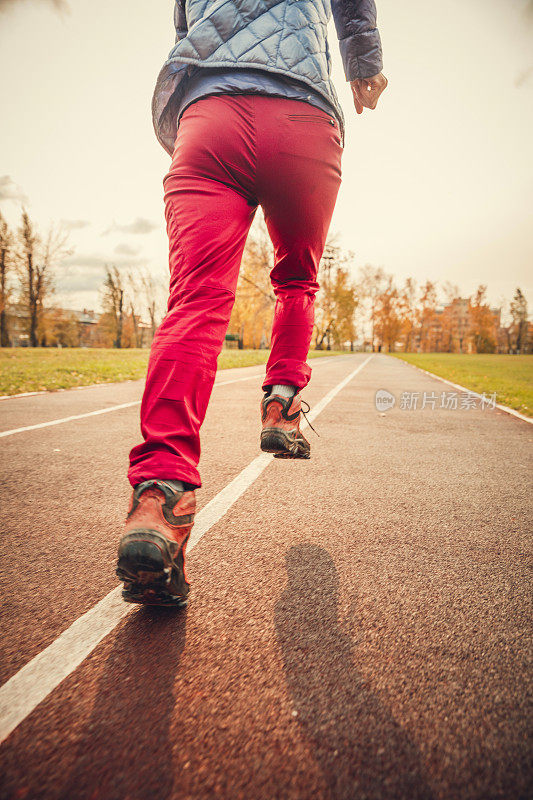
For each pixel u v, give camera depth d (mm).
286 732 943
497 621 1379
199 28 1386
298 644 1242
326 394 8125
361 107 2105
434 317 95062
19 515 2188
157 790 809
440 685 1095
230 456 3453
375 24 1865
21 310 46750
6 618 1346
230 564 1721
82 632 1281
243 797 798
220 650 1210
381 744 918
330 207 1507
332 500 2512
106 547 1851
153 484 1195
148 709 1000
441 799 804
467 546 1940
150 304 68375
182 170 1373
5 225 42500
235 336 58312
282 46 1375
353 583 1596
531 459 3654
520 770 868
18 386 7996
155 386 1277
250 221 1482
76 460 3248
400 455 3684
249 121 1340
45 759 867
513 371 20984
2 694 1036
